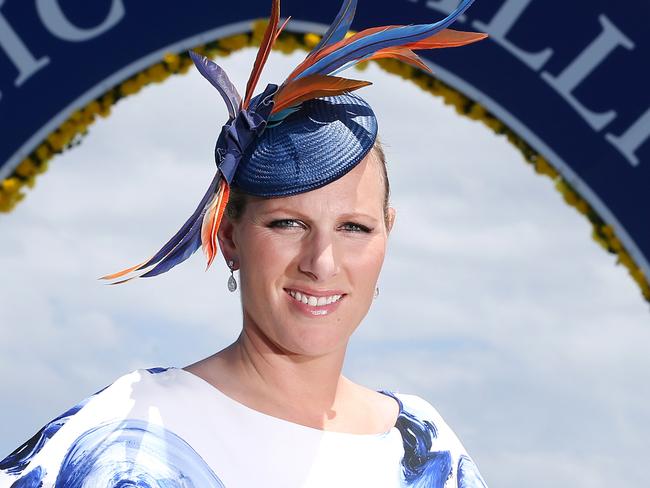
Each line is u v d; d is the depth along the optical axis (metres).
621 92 5.58
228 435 1.94
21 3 5.42
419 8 5.52
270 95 1.92
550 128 5.62
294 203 1.90
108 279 1.86
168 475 1.87
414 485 2.08
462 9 2.01
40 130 5.46
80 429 1.89
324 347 1.95
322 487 1.96
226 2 5.51
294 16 5.48
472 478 2.17
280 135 1.91
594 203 5.65
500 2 5.55
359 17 5.52
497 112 5.61
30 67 5.44
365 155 1.93
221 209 1.90
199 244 1.96
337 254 1.92
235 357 2.05
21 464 1.89
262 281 1.94
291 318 1.94
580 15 5.55
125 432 1.88
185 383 1.98
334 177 1.89
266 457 1.95
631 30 5.54
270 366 2.01
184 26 5.52
